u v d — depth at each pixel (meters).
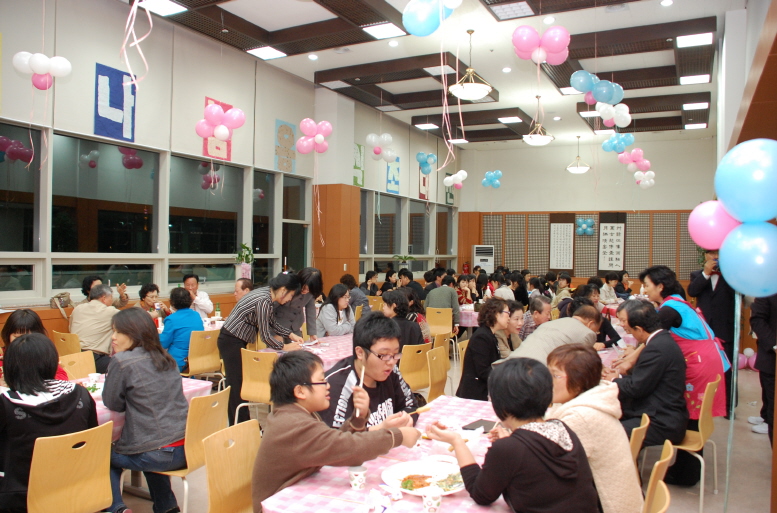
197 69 7.13
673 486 3.46
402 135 11.77
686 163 12.53
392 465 1.94
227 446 2.07
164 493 2.64
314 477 1.84
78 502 2.14
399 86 9.13
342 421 2.14
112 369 2.53
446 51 7.41
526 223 13.97
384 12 5.94
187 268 7.26
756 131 4.59
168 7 5.77
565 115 10.53
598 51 6.94
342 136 9.39
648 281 3.91
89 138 5.98
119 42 6.17
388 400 2.31
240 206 8.11
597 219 13.30
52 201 5.69
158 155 6.82
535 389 1.60
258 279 8.47
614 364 3.59
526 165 14.00
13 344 2.23
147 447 2.50
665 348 2.99
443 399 2.87
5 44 5.11
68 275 5.88
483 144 13.50
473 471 1.68
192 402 2.54
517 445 1.52
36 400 2.19
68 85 5.67
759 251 2.41
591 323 3.70
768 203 2.36
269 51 7.13
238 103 7.77
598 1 5.60
